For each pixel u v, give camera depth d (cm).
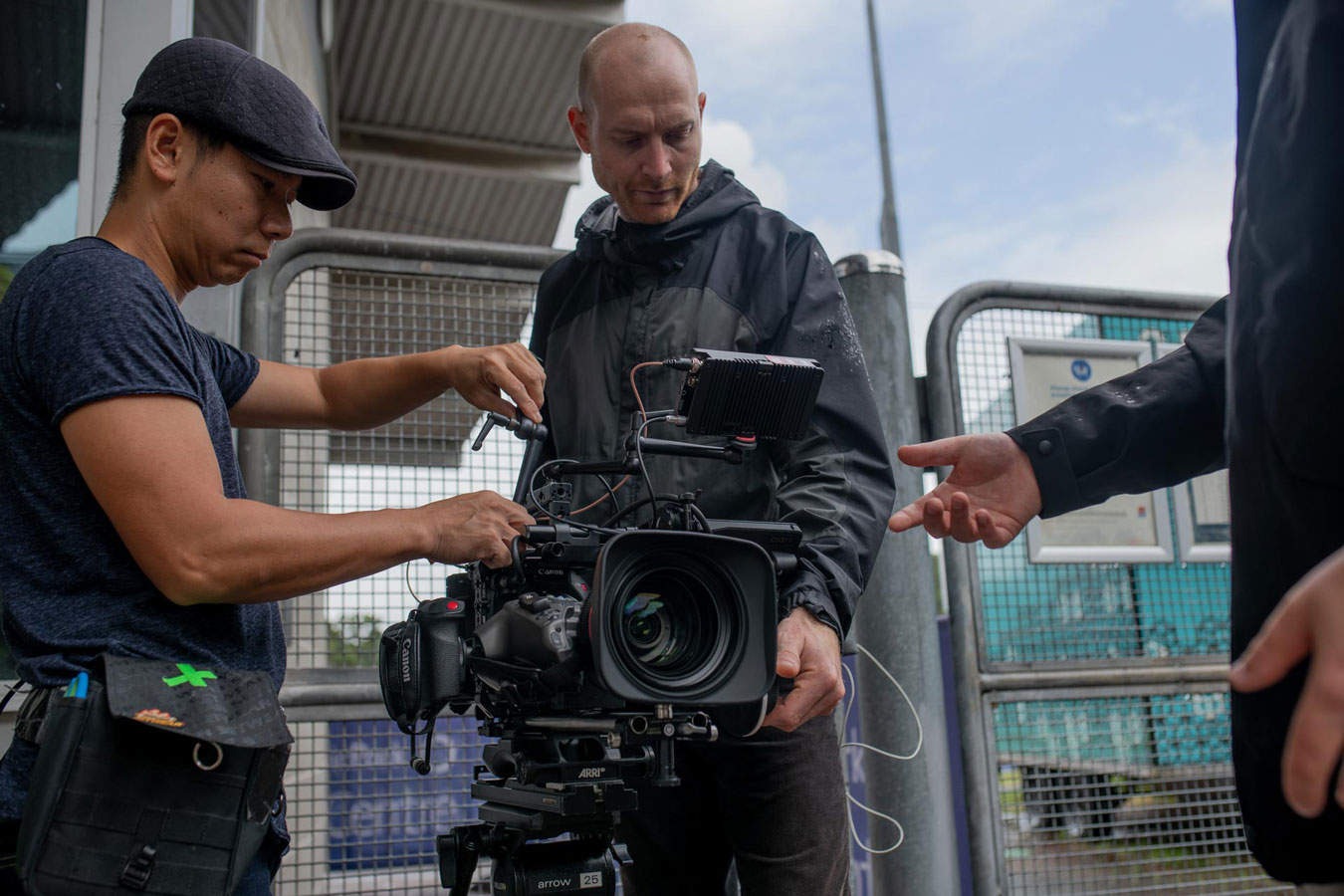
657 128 179
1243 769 104
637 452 150
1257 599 100
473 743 272
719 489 181
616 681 120
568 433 196
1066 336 310
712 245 192
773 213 195
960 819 286
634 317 191
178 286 156
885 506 174
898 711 260
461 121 757
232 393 185
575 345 198
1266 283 97
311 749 267
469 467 268
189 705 130
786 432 156
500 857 147
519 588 147
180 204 149
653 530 125
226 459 151
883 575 265
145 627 135
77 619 133
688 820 182
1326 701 65
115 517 130
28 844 121
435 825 264
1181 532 308
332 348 275
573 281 209
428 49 660
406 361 189
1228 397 106
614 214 202
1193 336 152
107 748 126
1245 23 106
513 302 284
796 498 172
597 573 120
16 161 262
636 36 184
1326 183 91
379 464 264
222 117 147
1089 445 148
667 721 126
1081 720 297
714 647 129
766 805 169
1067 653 297
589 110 188
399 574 260
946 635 307
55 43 264
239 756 134
